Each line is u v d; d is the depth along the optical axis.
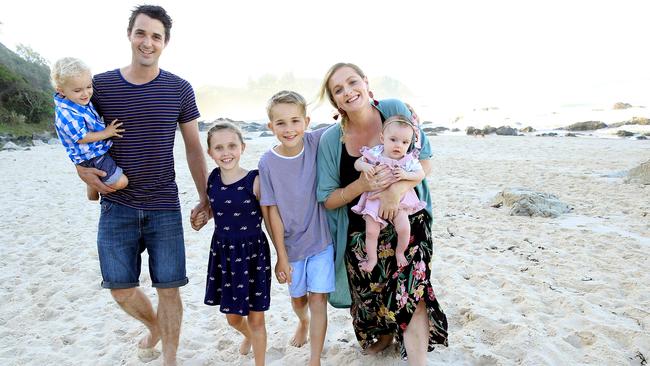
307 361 3.16
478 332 3.49
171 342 3.04
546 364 2.97
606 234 6.09
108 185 2.77
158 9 2.75
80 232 7.12
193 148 3.14
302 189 2.79
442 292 4.28
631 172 10.01
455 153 17.81
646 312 3.70
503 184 10.26
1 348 3.62
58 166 15.62
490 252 5.54
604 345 3.18
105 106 2.79
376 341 3.21
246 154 17.64
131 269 2.93
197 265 5.48
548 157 15.77
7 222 7.87
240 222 2.74
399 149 2.61
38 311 4.33
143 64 2.77
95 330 3.88
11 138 25.41
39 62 45.97
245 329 3.12
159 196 2.91
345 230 2.85
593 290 4.30
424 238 2.75
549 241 5.89
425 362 2.62
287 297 4.43
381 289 2.77
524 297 4.08
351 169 2.81
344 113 2.81
